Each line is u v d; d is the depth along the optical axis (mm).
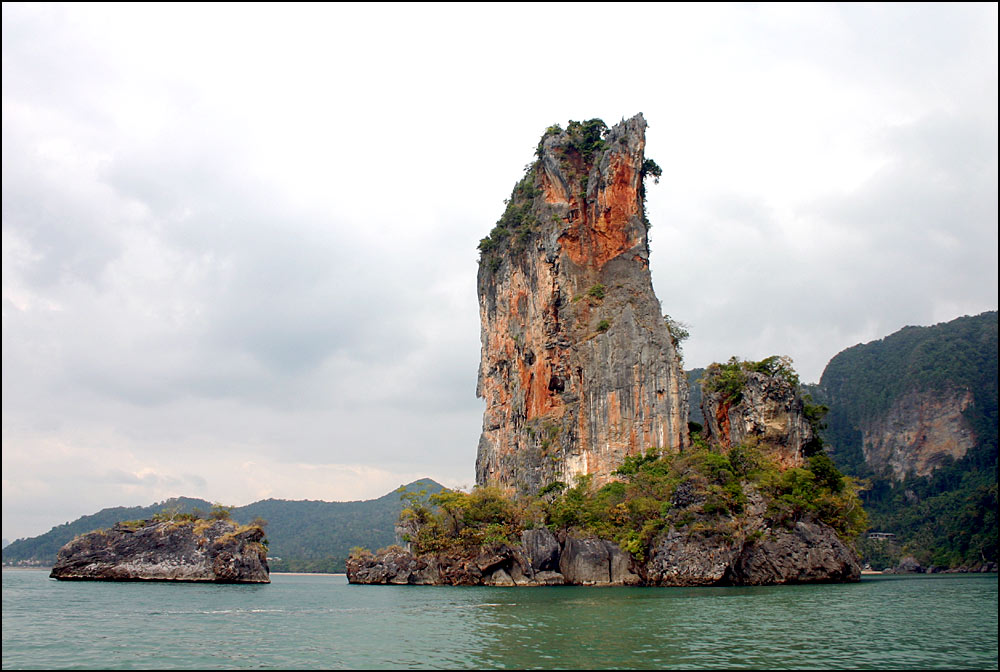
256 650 38312
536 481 123062
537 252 131750
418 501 102312
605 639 40688
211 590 82250
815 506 89688
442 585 92438
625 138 130750
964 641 39531
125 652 37812
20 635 43625
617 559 86500
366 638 42000
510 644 39438
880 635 41531
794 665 33406
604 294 125562
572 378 122750
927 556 177625
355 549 116562
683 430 113188
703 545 80125
